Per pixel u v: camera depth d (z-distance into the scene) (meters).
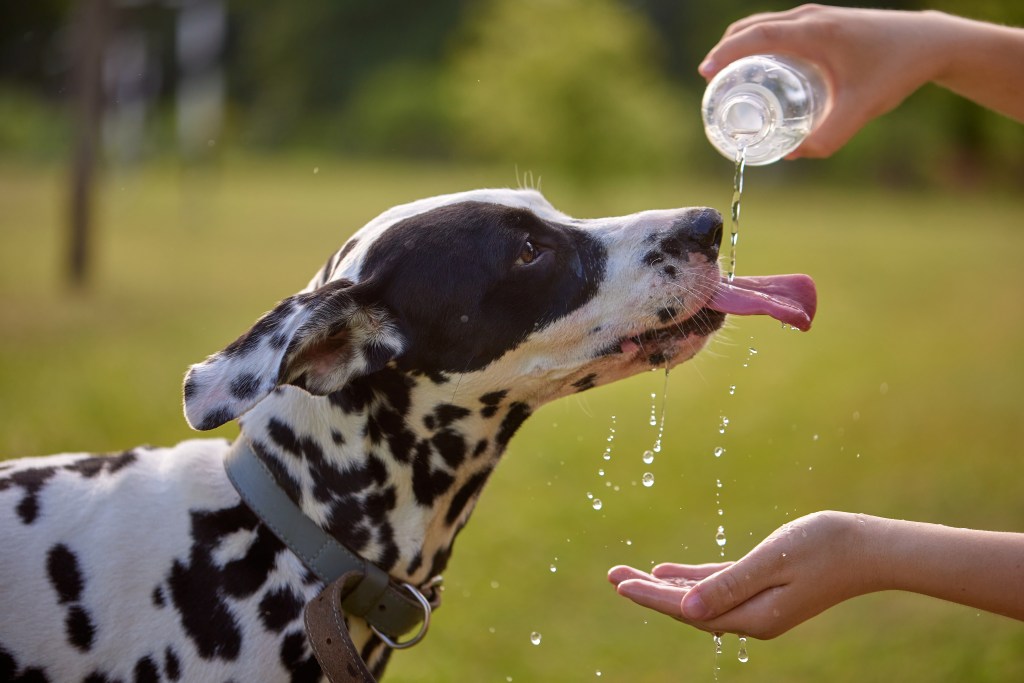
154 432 1.89
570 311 1.11
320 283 1.13
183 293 3.42
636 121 6.61
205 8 9.26
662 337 1.13
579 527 1.67
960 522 1.67
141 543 1.04
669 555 1.61
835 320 3.57
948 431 2.20
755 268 4.51
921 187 12.09
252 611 1.04
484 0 14.54
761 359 2.95
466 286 1.09
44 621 1.02
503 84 6.61
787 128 1.21
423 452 1.08
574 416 2.25
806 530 1.01
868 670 1.38
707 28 13.85
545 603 1.51
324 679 1.04
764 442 2.11
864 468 1.95
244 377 1.00
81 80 3.35
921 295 4.14
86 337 2.65
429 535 1.09
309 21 15.23
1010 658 1.38
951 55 1.21
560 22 6.60
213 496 1.06
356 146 13.55
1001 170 11.77
